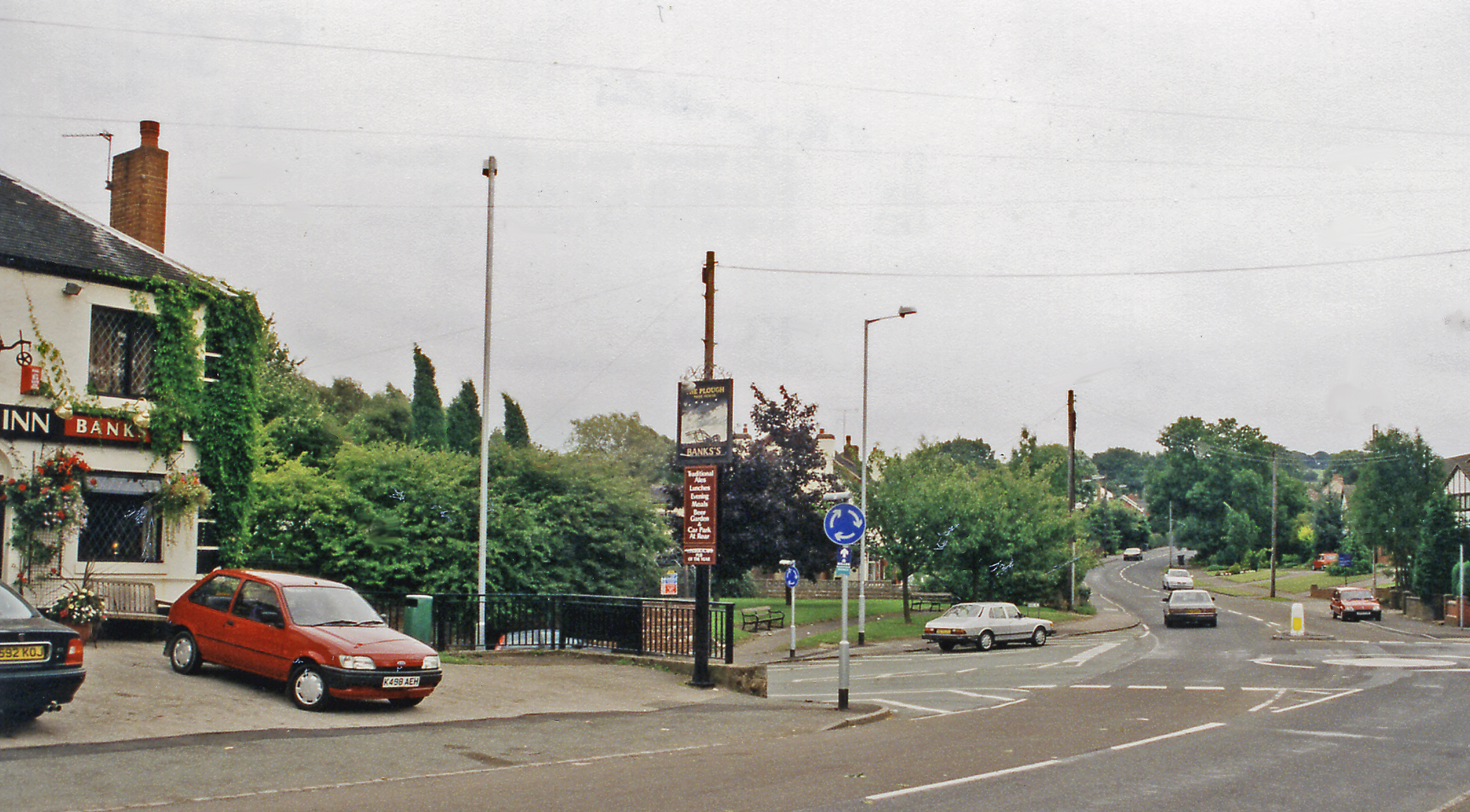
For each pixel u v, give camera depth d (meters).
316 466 37.81
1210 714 16.69
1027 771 11.11
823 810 8.95
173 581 20.39
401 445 35.78
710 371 27.03
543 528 34.19
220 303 21.50
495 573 32.31
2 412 18.28
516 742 12.70
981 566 46.84
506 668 19.19
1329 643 35.41
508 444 40.34
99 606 17.55
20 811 8.39
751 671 18.52
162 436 20.27
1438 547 50.16
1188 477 124.25
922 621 44.22
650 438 75.38
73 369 19.23
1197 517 119.69
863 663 30.17
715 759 11.98
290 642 14.02
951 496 45.97
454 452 40.12
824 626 42.41
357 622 14.73
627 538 37.50
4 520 18.28
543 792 9.66
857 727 15.33
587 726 14.15
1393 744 13.30
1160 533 140.62
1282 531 113.06
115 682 14.22
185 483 20.22
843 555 17.11
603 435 73.81
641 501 38.28
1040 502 48.53
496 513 33.34
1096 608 62.50
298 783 9.91
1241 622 48.75
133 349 20.42
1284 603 65.19
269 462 35.62
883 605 51.34
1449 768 11.47
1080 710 17.56
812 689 22.05
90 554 19.58
